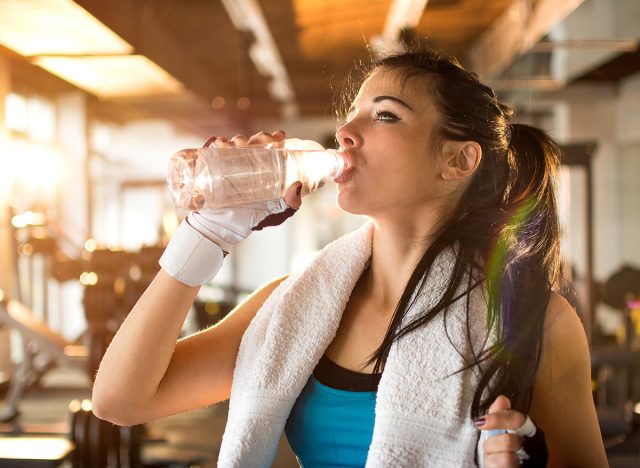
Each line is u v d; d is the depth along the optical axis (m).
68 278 5.95
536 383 1.07
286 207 1.11
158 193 13.61
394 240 1.17
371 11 7.95
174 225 8.38
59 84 10.59
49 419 6.39
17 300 6.53
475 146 1.15
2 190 8.26
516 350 1.03
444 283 1.11
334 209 14.54
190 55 9.88
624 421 4.68
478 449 1.02
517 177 1.21
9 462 2.94
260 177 1.10
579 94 11.16
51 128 11.05
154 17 8.00
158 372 1.15
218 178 1.07
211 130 13.35
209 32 8.90
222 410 6.54
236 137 1.16
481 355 1.05
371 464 1.03
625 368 5.17
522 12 6.52
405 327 1.08
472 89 1.16
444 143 1.14
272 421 1.13
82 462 3.68
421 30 8.32
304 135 14.41
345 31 8.82
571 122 11.18
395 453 1.03
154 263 5.48
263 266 14.63
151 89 9.76
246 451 1.13
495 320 1.06
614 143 11.10
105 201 13.23
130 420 1.18
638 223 10.84
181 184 1.10
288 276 1.29
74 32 6.73
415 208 1.15
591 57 6.88
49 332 5.73
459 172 1.15
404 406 1.04
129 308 5.33
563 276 1.27
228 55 10.20
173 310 1.13
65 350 5.50
